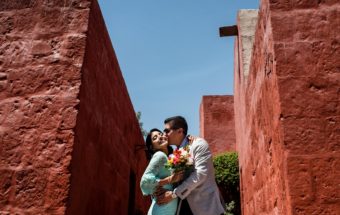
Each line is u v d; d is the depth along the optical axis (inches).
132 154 310.0
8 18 164.9
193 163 131.5
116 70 234.7
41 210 131.5
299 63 132.3
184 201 133.2
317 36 135.6
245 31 363.9
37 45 159.2
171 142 149.3
